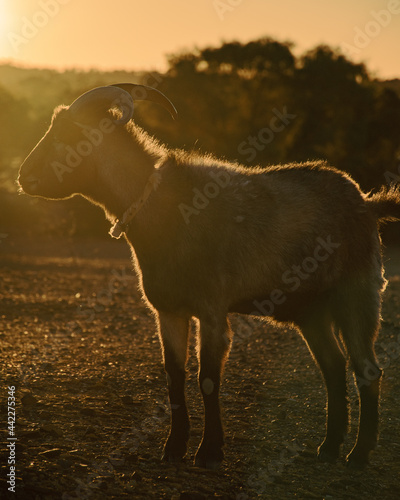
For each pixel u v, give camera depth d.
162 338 6.94
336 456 7.18
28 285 20.78
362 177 58.59
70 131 6.91
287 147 55.12
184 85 53.09
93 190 7.07
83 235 49.47
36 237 45.75
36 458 6.20
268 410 8.73
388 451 7.48
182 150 7.38
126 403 8.48
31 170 6.90
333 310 7.43
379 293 7.52
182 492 5.78
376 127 63.25
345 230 7.38
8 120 73.50
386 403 9.22
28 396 8.11
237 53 56.84
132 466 6.46
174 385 6.88
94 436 7.05
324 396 9.45
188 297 6.74
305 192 7.37
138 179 6.91
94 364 10.64
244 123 52.75
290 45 58.97
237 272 6.88
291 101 54.94
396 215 7.82
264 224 7.02
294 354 12.05
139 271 7.11
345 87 58.91
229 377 10.35
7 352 11.12
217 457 6.61
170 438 6.82
